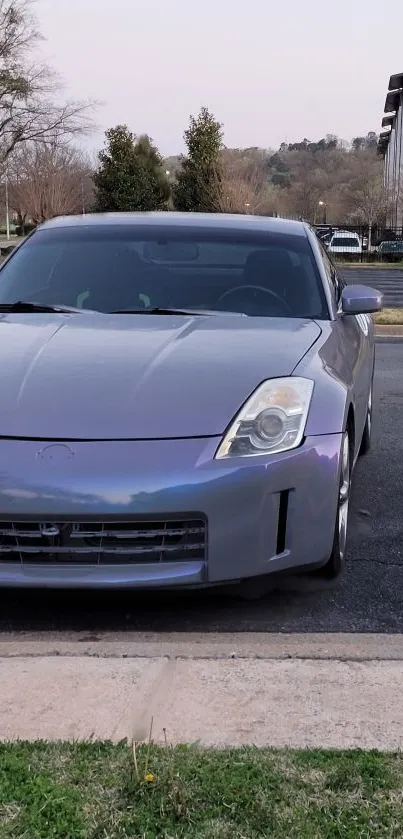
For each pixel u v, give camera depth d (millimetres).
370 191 43656
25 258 4547
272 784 1992
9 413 3033
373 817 1881
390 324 13344
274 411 3051
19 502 2840
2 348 3516
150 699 2436
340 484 3314
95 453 2883
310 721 2314
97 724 2301
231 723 2305
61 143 40312
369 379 5312
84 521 2842
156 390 3113
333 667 2643
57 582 2896
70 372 3236
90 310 4086
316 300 4219
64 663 2666
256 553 2953
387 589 3480
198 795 1949
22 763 2072
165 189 45281
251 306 4121
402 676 2584
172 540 2922
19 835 1814
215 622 3131
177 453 2893
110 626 3088
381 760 2104
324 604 3312
